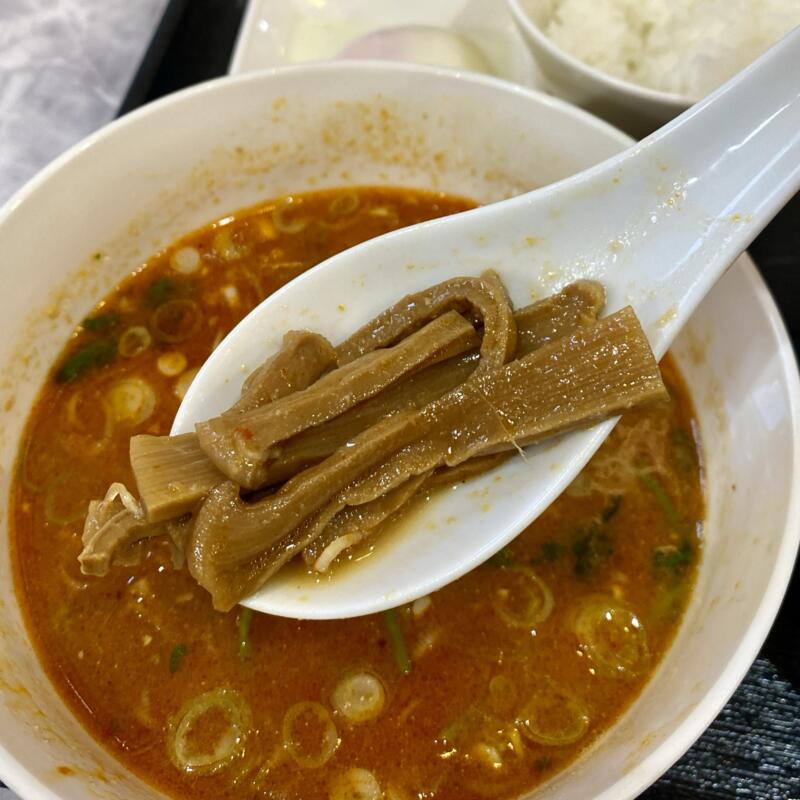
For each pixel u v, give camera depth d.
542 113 0.18
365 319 0.16
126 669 0.15
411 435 0.14
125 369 0.18
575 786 0.13
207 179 0.19
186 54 0.23
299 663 0.15
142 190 0.18
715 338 0.17
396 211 0.20
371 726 0.15
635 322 0.14
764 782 0.15
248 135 0.19
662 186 0.15
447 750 0.14
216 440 0.14
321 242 0.20
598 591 0.16
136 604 0.16
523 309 0.15
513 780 0.14
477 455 0.14
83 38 0.26
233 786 0.14
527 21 0.19
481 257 0.16
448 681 0.15
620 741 0.14
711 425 0.17
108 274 0.19
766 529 0.14
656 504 0.16
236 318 0.19
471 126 0.19
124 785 0.14
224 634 0.15
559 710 0.15
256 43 0.22
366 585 0.14
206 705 0.15
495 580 0.16
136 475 0.13
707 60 0.19
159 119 0.18
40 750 0.13
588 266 0.15
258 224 0.20
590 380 0.14
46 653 0.15
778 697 0.15
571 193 0.15
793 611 0.16
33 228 0.17
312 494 0.14
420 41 0.22
